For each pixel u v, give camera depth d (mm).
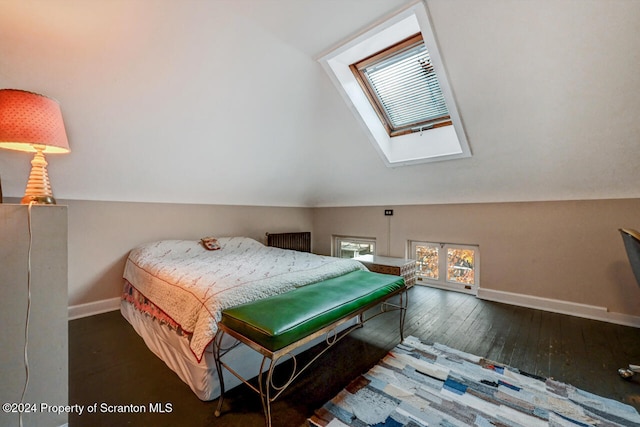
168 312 1802
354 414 1375
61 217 1162
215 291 1606
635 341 2139
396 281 2098
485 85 2016
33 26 1418
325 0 1586
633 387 1589
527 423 1324
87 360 1869
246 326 1296
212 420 1340
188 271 2057
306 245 4762
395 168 3303
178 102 2102
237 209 3893
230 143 2709
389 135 3096
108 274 2775
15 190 2311
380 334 2305
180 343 1639
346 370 1775
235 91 2203
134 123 2123
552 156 2414
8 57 1501
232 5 1591
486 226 3236
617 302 2521
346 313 1594
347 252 4699
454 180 3150
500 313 2764
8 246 1051
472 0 1562
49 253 1136
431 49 1887
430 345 2104
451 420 1337
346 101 2568
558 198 2793
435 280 3721
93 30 1508
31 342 1099
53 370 1147
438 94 2504
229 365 1554
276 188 3879
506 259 3102
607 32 1551
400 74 2434
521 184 2838
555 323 2510
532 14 1557
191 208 3398
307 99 2580
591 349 2025
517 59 1796
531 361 1869
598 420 1343
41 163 1521
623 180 2395
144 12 1498
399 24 1882
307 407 1429
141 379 1662
